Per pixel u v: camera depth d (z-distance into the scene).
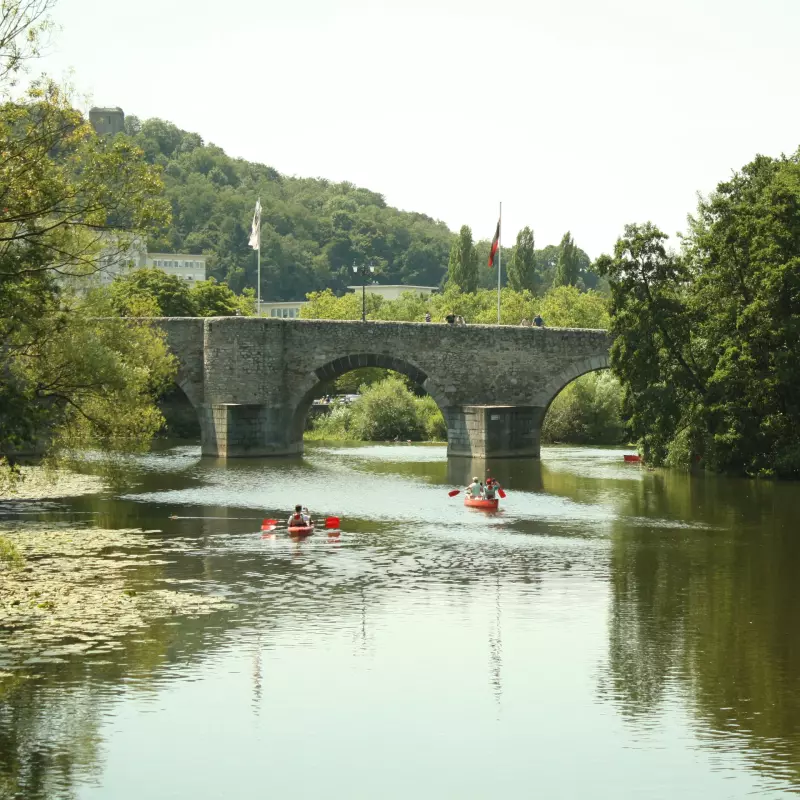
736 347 69.06
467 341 86.06
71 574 37.31
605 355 84.50
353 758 21.56
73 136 31.78
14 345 46.72
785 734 22.72
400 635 29.94
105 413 53.31
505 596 34.72
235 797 19.91
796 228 67.00
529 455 86.06
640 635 30.05
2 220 30.33
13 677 25.95
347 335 86.94
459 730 22.97
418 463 82.06
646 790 20.17
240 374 86.25
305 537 46.09
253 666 27.05
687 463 75.62
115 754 21.69
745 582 37.00
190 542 44.41
